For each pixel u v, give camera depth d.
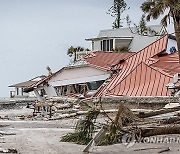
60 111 28.94
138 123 11.95
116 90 30.38
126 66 35.12
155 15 29.48
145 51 35.88
